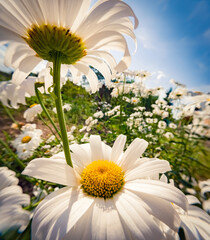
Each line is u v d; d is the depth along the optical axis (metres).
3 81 0.09
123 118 0.25
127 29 0.06
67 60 0.06
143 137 0.23
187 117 0.20
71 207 0.05
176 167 0.18
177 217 0.05
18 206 0.05
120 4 0.05
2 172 0.06
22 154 0.17
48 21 0.05
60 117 0.06
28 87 0.10
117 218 0.05
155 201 0.05
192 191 0.14
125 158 0.08
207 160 0.18
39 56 0.05
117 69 0.05
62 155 0.08
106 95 0.35
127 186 0.06
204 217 0.07
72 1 0.05
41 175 0.05
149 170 0.07
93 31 0.05
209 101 0.18
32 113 0.15
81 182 0.06
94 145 0.09
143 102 0.33
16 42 0.05
